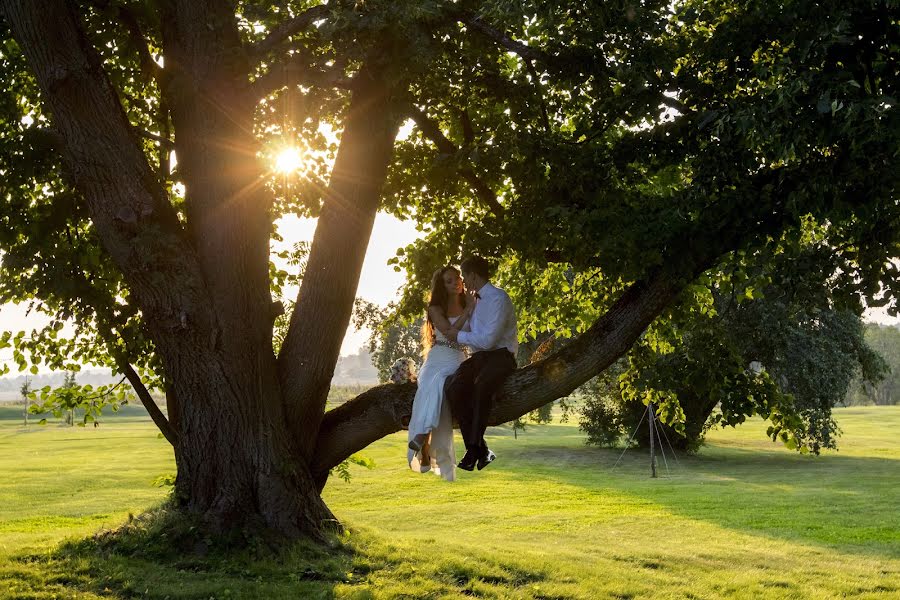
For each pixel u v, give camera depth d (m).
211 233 7.99
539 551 11.74
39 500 23.41
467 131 9.20
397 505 22.95
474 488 26.78
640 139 7.76
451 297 6.94
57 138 7.58
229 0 7.77
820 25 6.21
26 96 10.02
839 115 5.71
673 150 7.77
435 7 6.45
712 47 7.62
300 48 7.13
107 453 42.72
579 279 10.65
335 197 8.52
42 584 7.00
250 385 8.12
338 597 7.12
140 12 8.16
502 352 6.66
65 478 29.59
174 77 7.82
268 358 8.33
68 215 8.60
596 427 38.75
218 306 7.93
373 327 10.41
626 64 7.52
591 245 7.43
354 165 8.42
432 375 6.84
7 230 8.44
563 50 7.71
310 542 8.36
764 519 19.03
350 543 8.84
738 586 10.21
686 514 20.08
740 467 34.12
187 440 8.23
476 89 8.51
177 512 8.22
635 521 18.80
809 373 31.89
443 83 7.86
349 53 6.79
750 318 31.75
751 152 6.89
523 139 7.58
